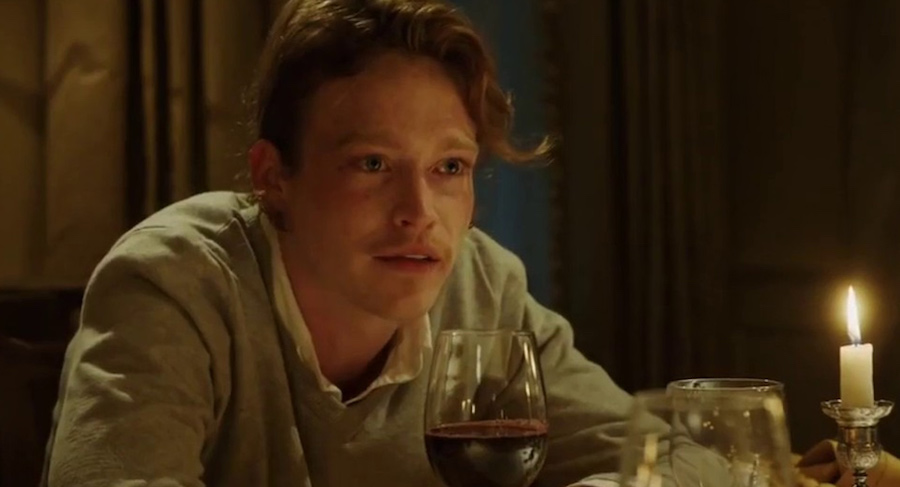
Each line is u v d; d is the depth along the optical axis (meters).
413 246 1.61
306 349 1.77
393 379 1.82
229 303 1.71
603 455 1.89
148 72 3.27
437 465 1.44
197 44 3.35
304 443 1.80
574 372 2.04
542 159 2.58
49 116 3.24
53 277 3.19
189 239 1.71
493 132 1.76
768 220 4.15
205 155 3.32
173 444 1.51
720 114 4.25
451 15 1.65
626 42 4.02
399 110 1.60
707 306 4.14
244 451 1.73
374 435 1.82
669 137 4.05
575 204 4.02
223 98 3.32
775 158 4.12
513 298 2.11
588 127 4.01
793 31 4.05
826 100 3.94
